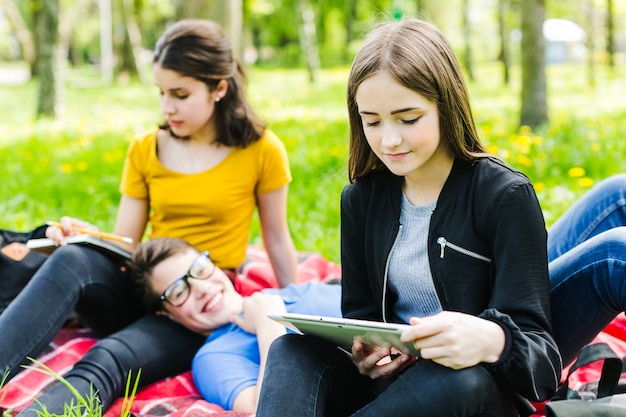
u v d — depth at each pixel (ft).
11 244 10.69
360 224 7.86
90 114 44.50
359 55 7.04
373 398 7.34
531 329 6.58
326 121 36.29
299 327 6.81
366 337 6.45
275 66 123.95
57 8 42.63
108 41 108.27
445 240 7.11
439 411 6.08
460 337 5.99
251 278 11.78
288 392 6.59
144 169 11.60
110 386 8.92
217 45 11.00
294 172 21.80
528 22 29.48
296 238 16.07
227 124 11.25
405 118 6.78
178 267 9.87
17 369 8.93
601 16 93.61
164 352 9.65
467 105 7.12
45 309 9.25
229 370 8.89
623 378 8.38
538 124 29.76
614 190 8.89
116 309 10.42
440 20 109.09
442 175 7.32
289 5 125.80
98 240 10.17
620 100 42.11
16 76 103.24
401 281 7.46
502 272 6.75
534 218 6.82
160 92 11.12
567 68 86.99
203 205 11.28
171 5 107.24
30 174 23.31
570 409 6.22
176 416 8.45
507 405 6.45
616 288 7.07
